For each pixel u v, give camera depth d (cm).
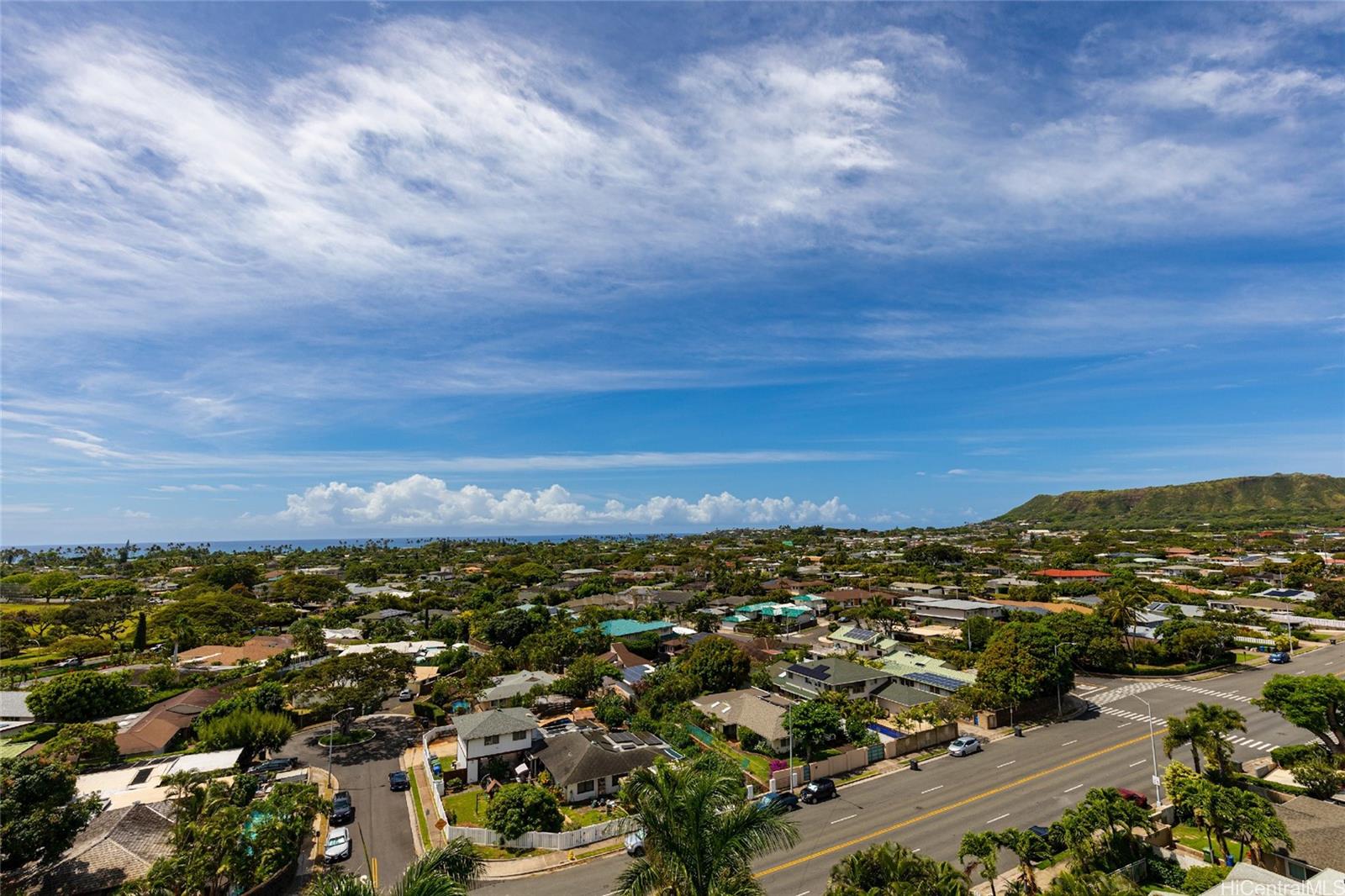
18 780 3922
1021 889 3619
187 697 7931
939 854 4191
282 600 17538
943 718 6669
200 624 13050
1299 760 4928
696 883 2225
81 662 10794
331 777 5906
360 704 7025
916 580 17388
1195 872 3591
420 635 12369
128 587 17125
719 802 2342
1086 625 9275
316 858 4403
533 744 6141
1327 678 5359
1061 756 5972
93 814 4269
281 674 9162
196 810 4106
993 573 18788
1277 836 3688
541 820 4597
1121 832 4181
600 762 5403
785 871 4019
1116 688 8262
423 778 5866
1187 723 5044
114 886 3694
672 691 7419
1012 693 6888
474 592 17238
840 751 6119
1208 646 9212
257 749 6309
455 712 7744
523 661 9312
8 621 12012
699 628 12462
